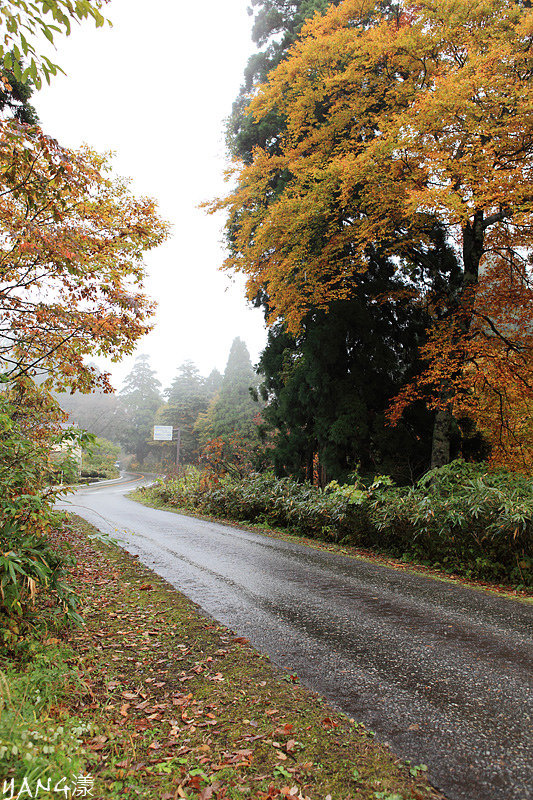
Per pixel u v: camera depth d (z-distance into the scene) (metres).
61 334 6.18
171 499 19.94
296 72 12.19
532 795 2.28
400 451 12.52
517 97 8.45
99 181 6.67
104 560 7.78
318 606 5.41
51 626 4.32
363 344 13.34
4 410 4.65
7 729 2.27
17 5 2.57
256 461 18.17
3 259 5.90
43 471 4.73
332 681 3.54
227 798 2.27
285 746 2.70
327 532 10.30
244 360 60.59
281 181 13.94
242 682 3.53
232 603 5.51
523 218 8.25
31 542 3.98
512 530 6.71
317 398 13.70
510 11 8.91
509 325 11.91
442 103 8.09
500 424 11.56
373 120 10.84
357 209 11.35
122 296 6.59
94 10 2.64
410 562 8.13
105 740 2.74
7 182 5.01
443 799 2.26
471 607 5.40
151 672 3.72
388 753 2.63
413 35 9.69
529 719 2.98
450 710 3.10
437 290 12.80
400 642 4.31
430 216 10.19
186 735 2.84
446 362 10.59
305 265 11.27
